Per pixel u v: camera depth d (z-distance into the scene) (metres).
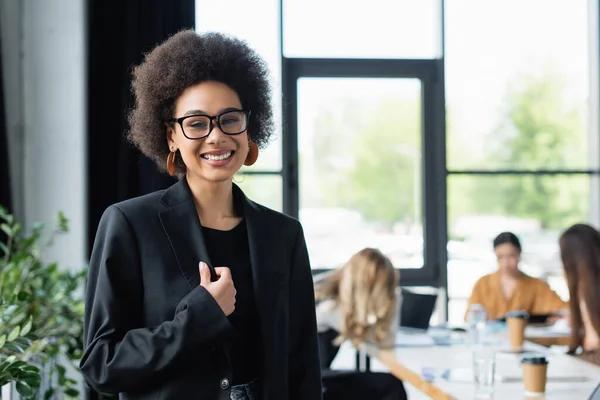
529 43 6.40
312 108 6.27
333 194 6.29
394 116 6.33
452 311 6.35
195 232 1.73
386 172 6.34
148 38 5.50
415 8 6.32
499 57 6.38
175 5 5.57
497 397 2.97
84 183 5.42
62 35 5.44
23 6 5.41
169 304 1.67
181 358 1.60
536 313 5.48
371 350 4.42
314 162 6.29
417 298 5.03
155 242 1.70
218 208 1.80
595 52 6.45
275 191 6.26
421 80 6.35
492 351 3.02
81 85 5.45
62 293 3.51
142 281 1.69
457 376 3.43
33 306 3.25
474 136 6.38
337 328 4.48
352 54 6.28
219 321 1.60
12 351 2.63
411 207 6.36
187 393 1.64
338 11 6.26
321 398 1.87
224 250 1.78
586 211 6.45
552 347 4.71
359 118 6.31
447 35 6.33
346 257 6.31
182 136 1.73
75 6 5.45
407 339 4.62
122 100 5.46
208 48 1.76
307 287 1.88
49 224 5.38
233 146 1.72
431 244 6.36
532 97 6.41
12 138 5.35
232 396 1.67
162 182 5.46
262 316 1.73
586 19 6.45
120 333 1.67
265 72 1.88
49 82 5.42
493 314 5.52
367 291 4.38
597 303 4.23
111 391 1.64
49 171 5.41
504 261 5.57
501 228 6.40
